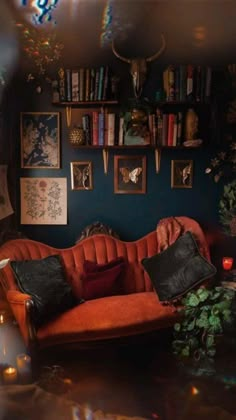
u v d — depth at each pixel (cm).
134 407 214
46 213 355
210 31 332
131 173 355
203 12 327
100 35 330
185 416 206
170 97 329
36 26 318
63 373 251
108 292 309
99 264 324
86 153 352
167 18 329
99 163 354
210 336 267
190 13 328
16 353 257
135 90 329
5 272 285
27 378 231
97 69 328
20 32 317
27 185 351
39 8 308
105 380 244
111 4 319
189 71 326
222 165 354
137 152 354
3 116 323
